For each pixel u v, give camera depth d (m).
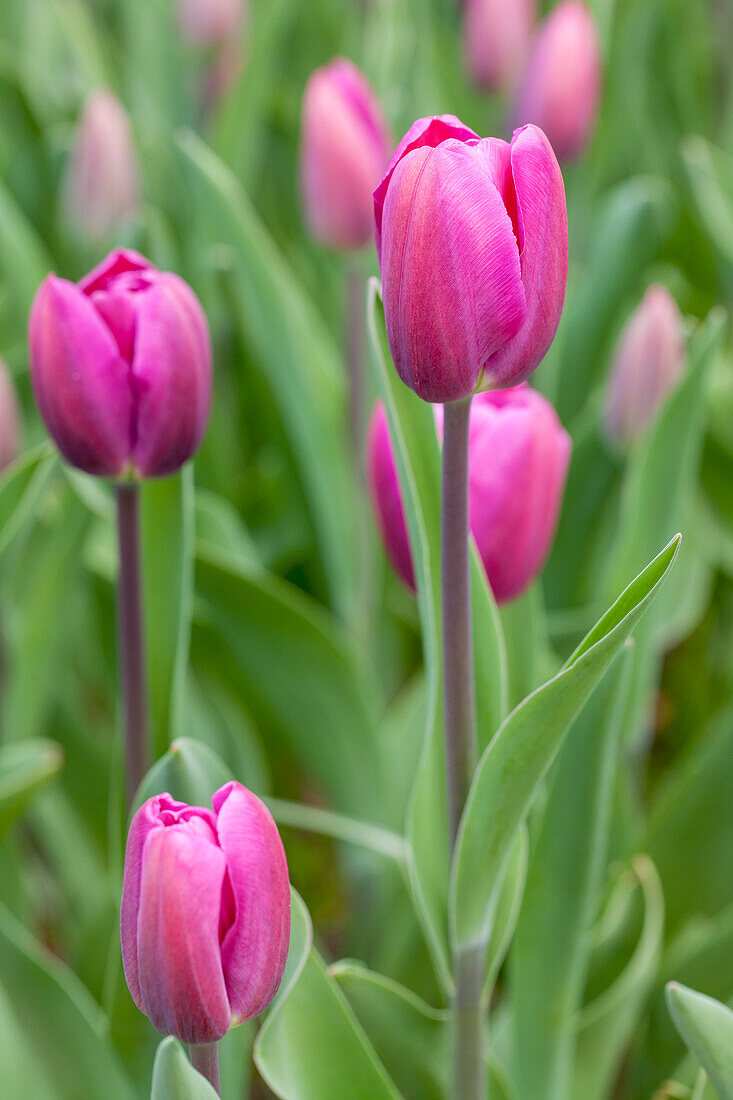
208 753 0.86
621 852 1.07
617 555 1.06
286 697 1.12
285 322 1.12
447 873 0.88
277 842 0.79
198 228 1.36
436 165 0.79
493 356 0.81
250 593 1.08
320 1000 0.88
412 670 1.51
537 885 0.92
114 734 1.21
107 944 1.03
